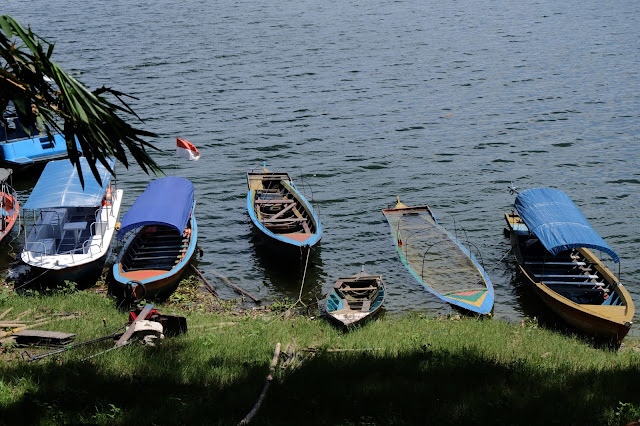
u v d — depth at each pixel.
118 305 23.25
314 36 74.50
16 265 27.17
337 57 64.56
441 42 71.12
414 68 60.38
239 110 48.59
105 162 8.00
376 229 30.55
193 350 16.50
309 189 35.22
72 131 7.93
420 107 49.25
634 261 27.50
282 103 50.25
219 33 76.12
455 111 48.28
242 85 55.00
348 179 36.59
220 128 44.78
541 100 50.53
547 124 45.22
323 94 52.56
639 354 18.67
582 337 22.16
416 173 37.28
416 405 12.13
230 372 14.41
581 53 64.81
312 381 13.75
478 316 22.91
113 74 57.97
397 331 20.09
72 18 85.44
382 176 36.97
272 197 33.06
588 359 16.91
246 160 39.50
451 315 23.28
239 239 29.77
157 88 53.97
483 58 63.75
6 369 14.41
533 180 36.25
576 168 37.75
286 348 17.25
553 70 58.94
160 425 11.34
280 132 44.06
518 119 46.31
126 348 16.34
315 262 27.67
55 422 11.16
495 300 24.83
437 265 26.83
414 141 42.34
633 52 64.44
